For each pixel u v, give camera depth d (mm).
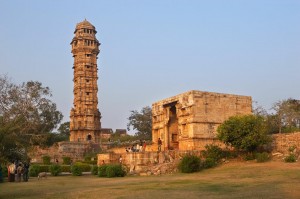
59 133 131750
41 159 76000
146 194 20219
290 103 76688
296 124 76250
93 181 32469
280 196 17328
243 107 51375
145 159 41344
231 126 40812
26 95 66312
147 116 105312
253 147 41156
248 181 25094
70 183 31000
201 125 47625
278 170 30906
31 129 61719
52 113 83625
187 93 49094
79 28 94938
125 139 113875
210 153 42406
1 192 24688
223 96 50094
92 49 93938
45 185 29609
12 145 27297
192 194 19516
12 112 56094
